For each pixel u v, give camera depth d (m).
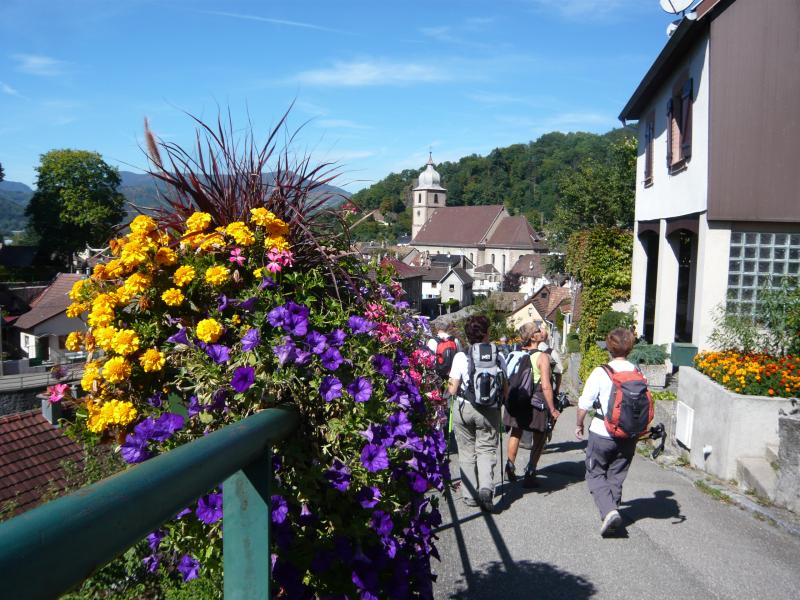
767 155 10.01
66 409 2.38
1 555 0.68
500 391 5.90
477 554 4.95
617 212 39.00
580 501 6.24
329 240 2.74
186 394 2.27
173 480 1.03
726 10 9.97
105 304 2.32
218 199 2.68
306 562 2.01
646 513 5.89
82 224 63.09
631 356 12.14
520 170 172.38
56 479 13.20
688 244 16.52
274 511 1.92
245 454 1.34
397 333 2.96
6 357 37.38
